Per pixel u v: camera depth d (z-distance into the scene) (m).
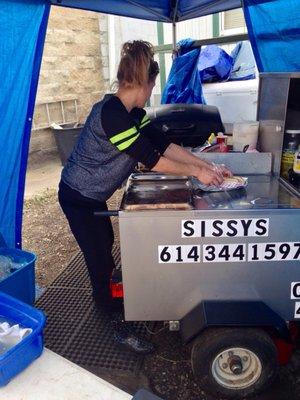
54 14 6.28
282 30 2.96
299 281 1.64
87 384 1.13
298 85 2.02
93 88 7.35
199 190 1.82
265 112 2.23
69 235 3.81
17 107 2.32
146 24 7.33
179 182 1.92
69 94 6.88
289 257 1.60
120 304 2.19
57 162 6.69
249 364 1.72
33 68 2.32
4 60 2.13
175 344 2.20
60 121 6.84
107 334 2.29
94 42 7.16
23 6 2.12
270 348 1.65
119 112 1.69
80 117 7.18
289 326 1.94
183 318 1.71
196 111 3.29
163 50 6.38
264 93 2.22
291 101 2.06
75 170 1.93
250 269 1.63
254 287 1.66
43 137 6.58
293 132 2.08
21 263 2.39
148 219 1.55
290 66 3.02
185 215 1.54
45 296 2.73
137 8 3.76
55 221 4.20
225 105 4.44
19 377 1.16
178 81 4.54
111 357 2.11
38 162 6.59
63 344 2.23
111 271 2.14
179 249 1.60
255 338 1.62
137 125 1.86
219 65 4.73
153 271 1.64
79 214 1.98
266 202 1.66
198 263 1.62
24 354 1.18
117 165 1.87
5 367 1.13
